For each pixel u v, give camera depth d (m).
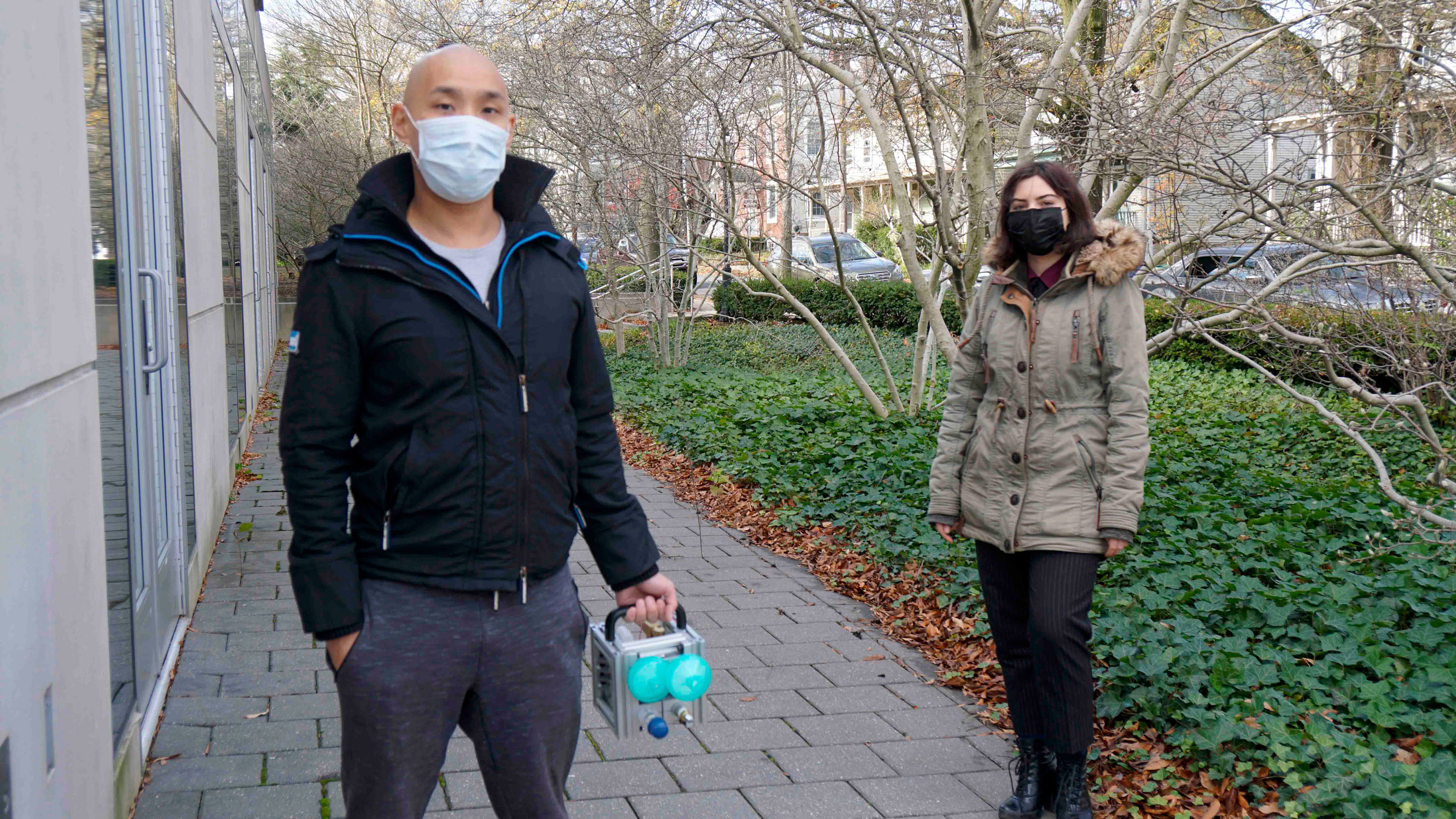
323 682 4.35
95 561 2.71
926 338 9.88
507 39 13.14
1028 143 8.12
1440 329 5.75
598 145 11.96
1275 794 3.49
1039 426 3.29
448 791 3.44
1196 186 5.88
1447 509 6.69
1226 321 6.25
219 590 5.60
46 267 2.33
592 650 2.38
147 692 3.83
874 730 4.12
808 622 5.48
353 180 25.66
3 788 1.91
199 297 6.05
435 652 2.03
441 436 1.99
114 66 3.59
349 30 21.62
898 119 11.99
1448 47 6.62
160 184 4.62
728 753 3.88
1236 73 7.56
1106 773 3.77
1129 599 4.89
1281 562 5.63
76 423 2.56
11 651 1.98
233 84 10.12
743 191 12.71
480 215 2.13
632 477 9.55
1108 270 3.20
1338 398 11.30
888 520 6.73
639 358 17.72
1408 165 5.82
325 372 1.97
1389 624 4.64
